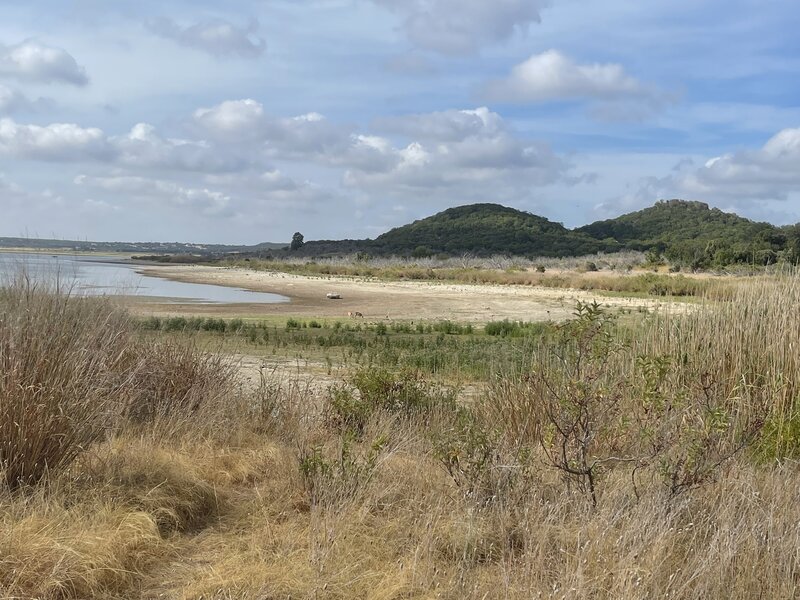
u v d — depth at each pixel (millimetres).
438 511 4492
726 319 7191
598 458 4930
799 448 5840
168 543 4207
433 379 11664
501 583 3662
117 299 8242
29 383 4699
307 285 53781
